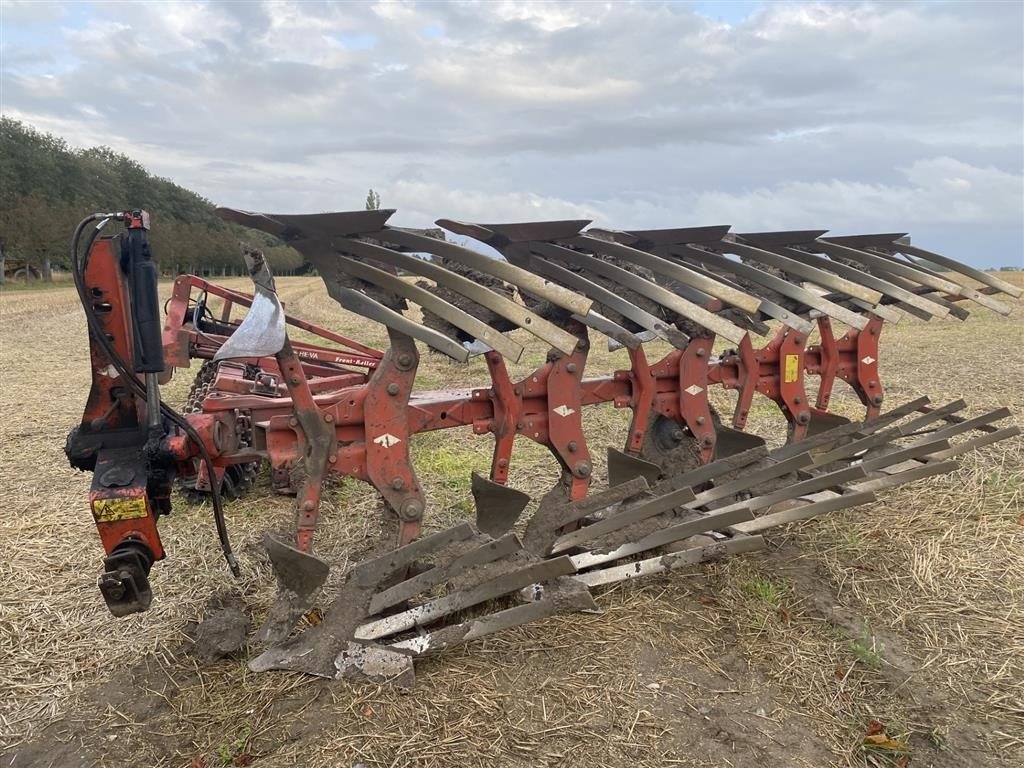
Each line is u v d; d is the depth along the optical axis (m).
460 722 3.14
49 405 9.84
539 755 2.97
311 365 7.41
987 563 4.54
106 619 4.02
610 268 3.97
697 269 4.85
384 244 3.47
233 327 8.09
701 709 3.27
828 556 4.69
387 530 3.92
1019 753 3.01
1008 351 13.66
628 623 3.91
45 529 5.27
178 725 3.18
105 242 3.19
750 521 4.43
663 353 14.48
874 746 3.05
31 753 3.05
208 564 4.70
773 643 3.75
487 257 3.29
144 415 3.41
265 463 6.88
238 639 3.66
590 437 7.83
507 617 3.56
